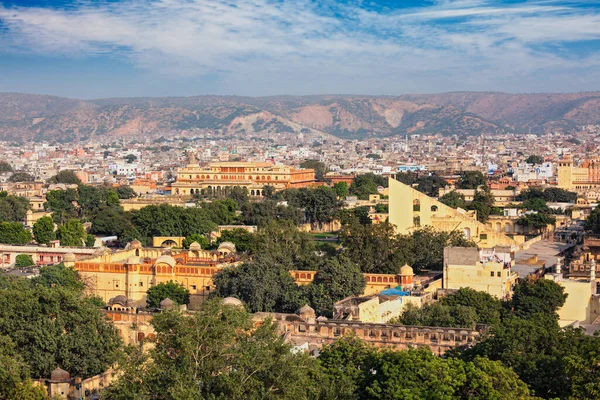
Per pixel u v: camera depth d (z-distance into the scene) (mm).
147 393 137750
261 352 139375
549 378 148375
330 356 154500
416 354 147375
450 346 175875
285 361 139500
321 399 142375
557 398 139000
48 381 168250
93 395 172000
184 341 139500
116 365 182250
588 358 144250
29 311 178750
